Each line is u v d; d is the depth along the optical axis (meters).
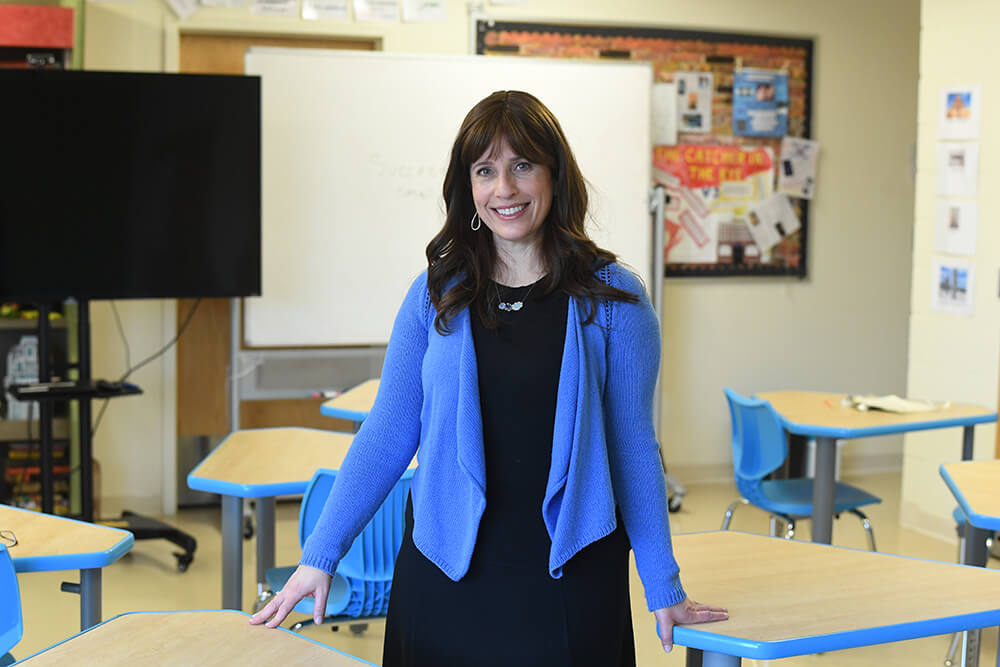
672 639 1.67
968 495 2.64
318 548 1.69
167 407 5.13
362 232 5.05
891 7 5.96
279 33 5.14
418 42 5.29
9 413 4.76
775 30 5.78
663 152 5.67
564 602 1.60
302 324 5.02
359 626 3.49
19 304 4.75
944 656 3.43
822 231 6.00
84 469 4.31
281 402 5.43
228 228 4.56
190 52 5.12
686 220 5.74
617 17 5.52
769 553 2.09
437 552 1.64
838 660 3.37
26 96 4.25
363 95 4.99
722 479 5.94
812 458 5.11
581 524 1.59
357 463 1.71
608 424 1.65
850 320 6.10
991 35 4.42
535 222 1.63
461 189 1.68
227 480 2.75
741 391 5.93
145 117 4.40
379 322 5.10
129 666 1.50
